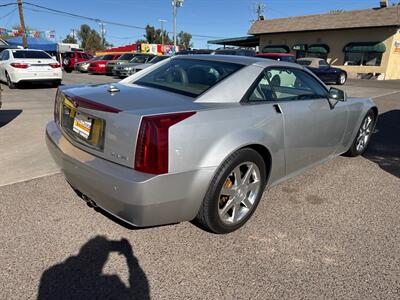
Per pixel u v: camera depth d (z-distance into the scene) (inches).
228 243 107.0
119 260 96.8
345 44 1093.8
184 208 96.7
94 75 850.8
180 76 123.3
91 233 109.0
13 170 158.2
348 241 110.5
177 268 94.7
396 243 110.2
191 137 92.5
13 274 89.6
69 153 104.2
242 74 116.8
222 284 89.3
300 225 119.4
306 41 1200.2
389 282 92.0
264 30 1296.8
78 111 105.3
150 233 110.3
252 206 117.0
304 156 140.4
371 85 752.3
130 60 765.9
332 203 137.4
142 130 87.1
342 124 163.6
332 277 93.3
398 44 1019.3
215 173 99.0
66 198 131.3
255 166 112.7
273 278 92.2
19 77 461.4
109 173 89.8
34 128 239.3
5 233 107.0
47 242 103.3
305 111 132.1
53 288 85.5
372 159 195.8
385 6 1024.2
